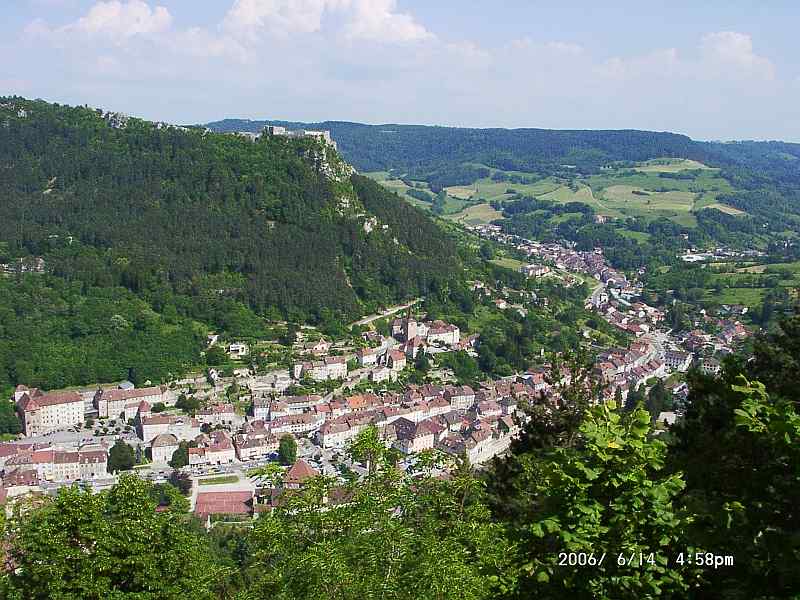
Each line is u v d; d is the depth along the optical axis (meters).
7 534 37.84
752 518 19.34
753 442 21.58
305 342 183.50
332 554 24.56
